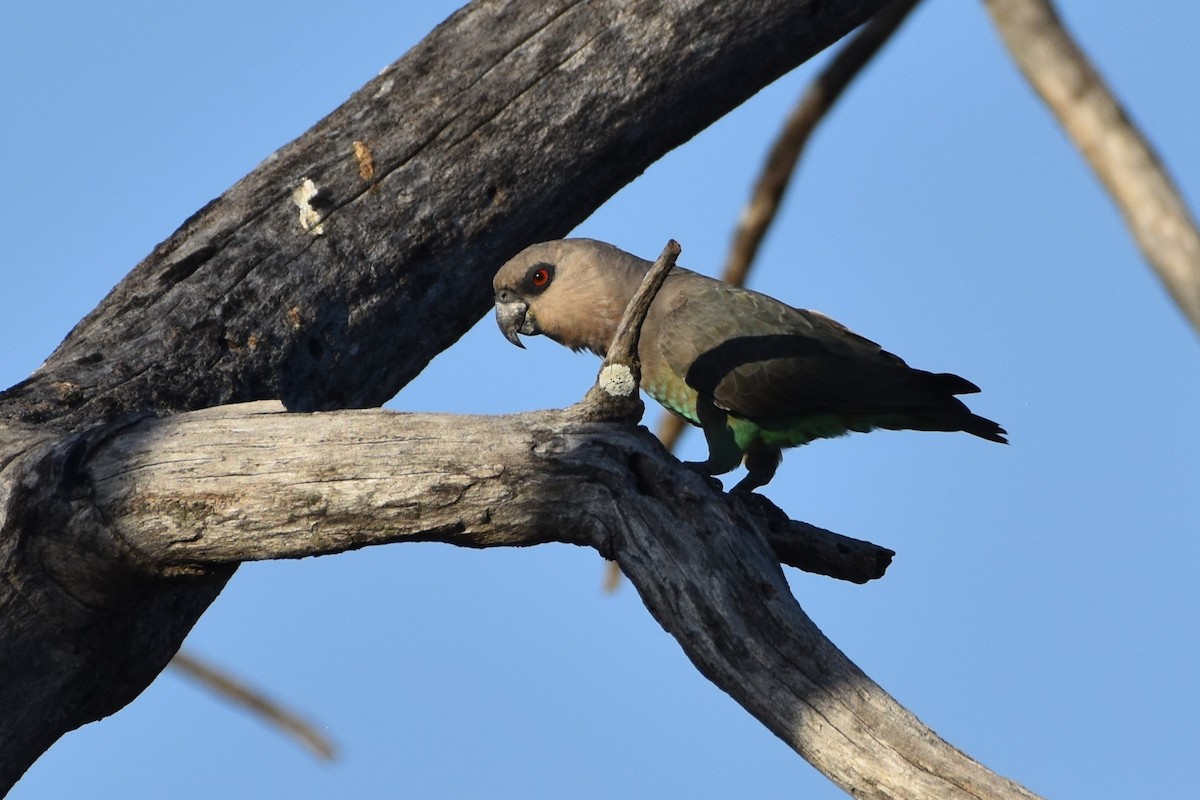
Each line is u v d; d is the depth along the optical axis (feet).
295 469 30.71
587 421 30.81
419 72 41.60
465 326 43.75
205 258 39.34
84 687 34.76
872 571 38.06
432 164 41.19
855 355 48.47
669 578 29.40
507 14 41.91
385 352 41.93
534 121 41.65
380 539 30.86
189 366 38.17
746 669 28.63
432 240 41.39
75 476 31.42
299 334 39.81
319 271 40.09
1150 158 37.88
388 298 41.22
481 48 41.63
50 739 35.24
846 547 37.65
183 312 38.60
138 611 34.71
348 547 31.09
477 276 42.68
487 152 41.50
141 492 31.14
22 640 32.94
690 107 43.34
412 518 30.42
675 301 48.83
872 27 48.96
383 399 43.04
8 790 34.83
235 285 39.24
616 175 43.91
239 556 31.53
